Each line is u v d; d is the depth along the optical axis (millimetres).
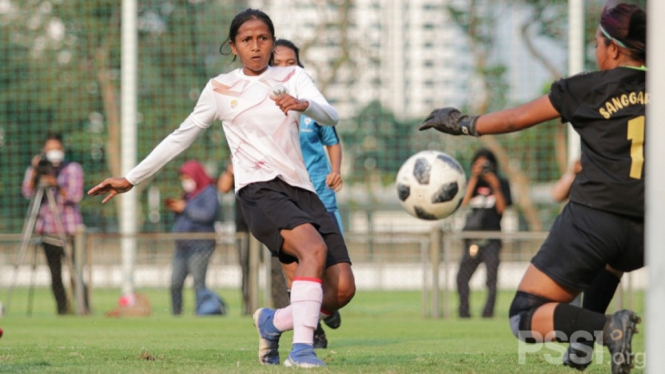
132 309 36000
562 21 69562
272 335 15109
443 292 36562
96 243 46281
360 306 41469
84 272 37062
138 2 60469
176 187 61094
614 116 12289
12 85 61312
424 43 66812
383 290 47594
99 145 65688
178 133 14969
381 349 20219
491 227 36594
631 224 12336
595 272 12664
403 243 47438
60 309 37031
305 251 13992
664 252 9758
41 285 55031
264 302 35125
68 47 64312
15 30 62938
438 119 13234
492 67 72438
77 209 37938
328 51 66125
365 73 66938
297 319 14055
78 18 64000
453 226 41500
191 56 60531
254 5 60375
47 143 37469
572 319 12219
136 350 18812
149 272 45906
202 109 14883
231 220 59812
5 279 52156
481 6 71750
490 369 14602
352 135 70938
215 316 35594
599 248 12391
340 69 66500
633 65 12547
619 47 12562
